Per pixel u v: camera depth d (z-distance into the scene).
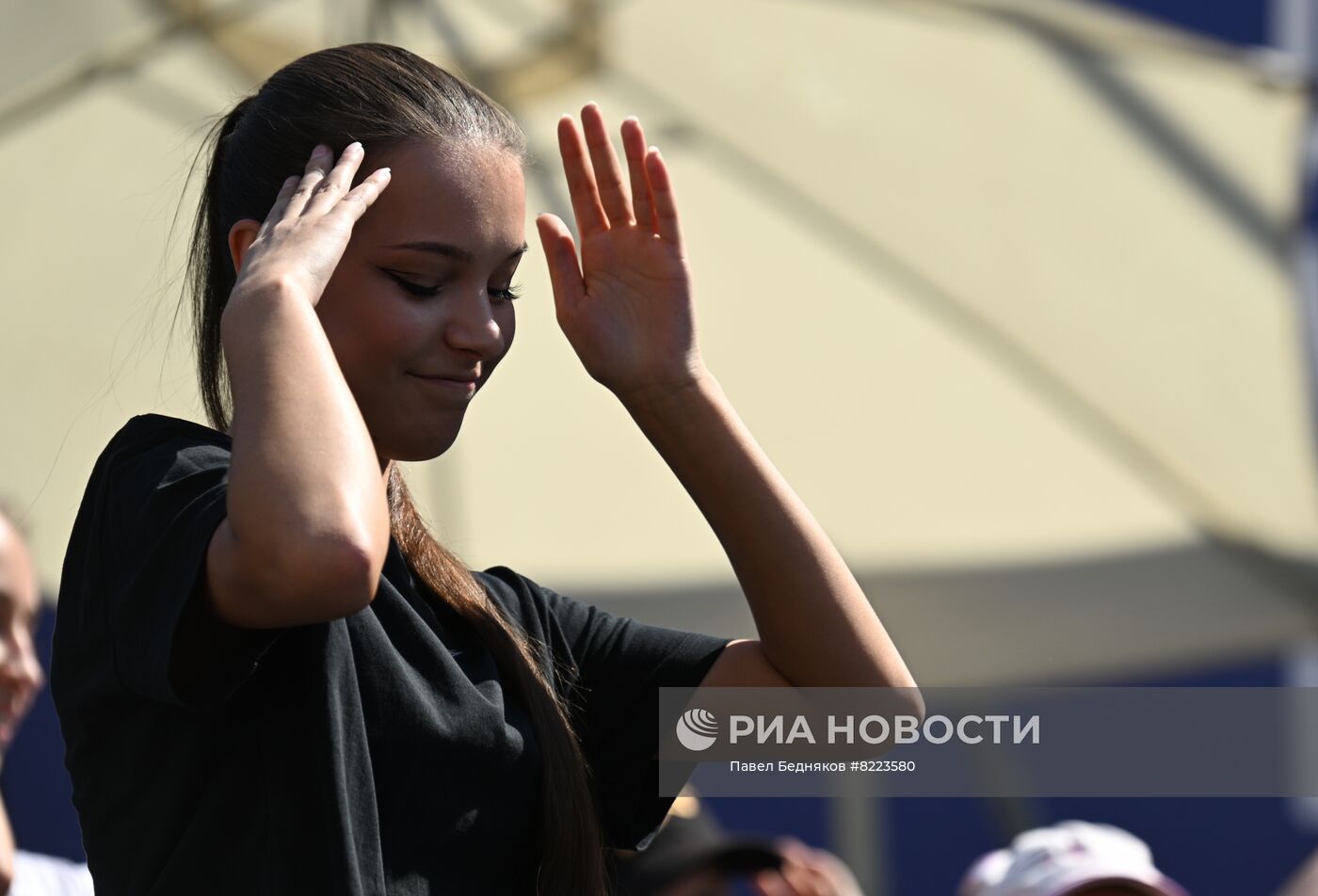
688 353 5.05
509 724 4.43
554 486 11.11
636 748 5.12
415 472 10.52
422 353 4.32
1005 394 11.73
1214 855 19.30
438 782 4.19
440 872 4.16
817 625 4.97
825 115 11.71
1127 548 11.47
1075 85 11.98
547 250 5.16
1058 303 11.62
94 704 4.04
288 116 4.59
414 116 4.41
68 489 10.35
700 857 9.82
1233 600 11.23
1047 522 11.49
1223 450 11.50
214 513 3.71
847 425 11.59
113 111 10.95
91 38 10.80
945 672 11.00
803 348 11.73
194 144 9.94
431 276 4.34
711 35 11.62
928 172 11.72
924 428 11.64
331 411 3.72
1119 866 8.80
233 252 4.57
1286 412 11.62
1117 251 11.75
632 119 5.14
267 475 3.57
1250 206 11.93
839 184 11.63
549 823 4.36
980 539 11.42
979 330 11.61
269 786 4.02
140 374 10.30
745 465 4.99
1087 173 11.79
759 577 4.99
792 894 10.03
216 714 4.04
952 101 11.88
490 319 4.40
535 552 10.98
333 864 3.89
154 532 3.84
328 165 4.42
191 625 3.66
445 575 4.73
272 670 4.09
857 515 11.42
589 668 5.19
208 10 10.79
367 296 4.30
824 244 11.88
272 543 3.51
